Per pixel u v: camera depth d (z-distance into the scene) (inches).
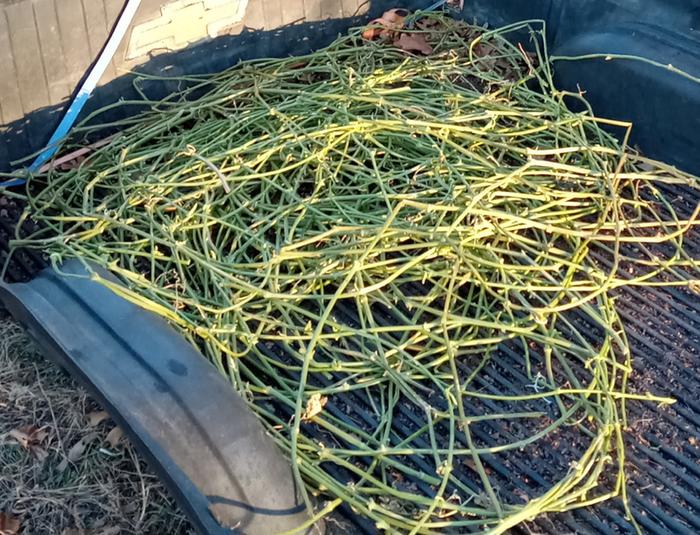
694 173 59.0
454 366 42.1
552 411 43.5
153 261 49.1
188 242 51.4
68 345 40.0
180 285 48.2
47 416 49.8
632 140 62.2
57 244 51.8
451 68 65.7
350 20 72.0
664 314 49.4
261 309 48.0
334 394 43.8
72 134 59.0
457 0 78.1
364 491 37.9
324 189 56.1
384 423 41.7
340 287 45.2
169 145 58.6
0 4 52.2
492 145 56.9
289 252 47.5
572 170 53.6
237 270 48.1
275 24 67.2
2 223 55.8
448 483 39.8
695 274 52.4
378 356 44.4
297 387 44.1
